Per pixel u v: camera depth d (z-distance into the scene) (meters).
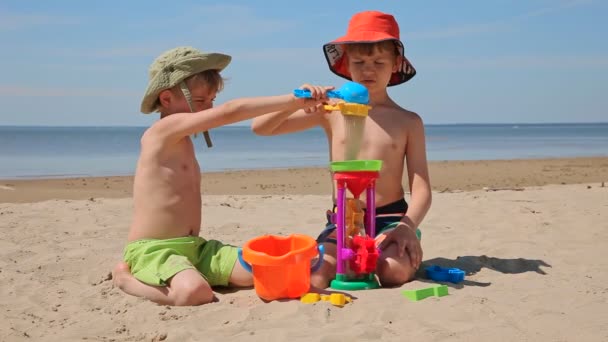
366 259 3.14
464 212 6.16
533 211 6.12
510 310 2.78
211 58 3.48
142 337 2.54
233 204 7.17
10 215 6.13
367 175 3.15
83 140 43.81
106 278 3.60
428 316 2.71
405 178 11.34
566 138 48.41
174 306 3.01
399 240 3.32
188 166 3.48
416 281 3.33
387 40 3.50
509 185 10.82
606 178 12.19
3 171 14.74
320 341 2.40
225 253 3.38
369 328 2.53
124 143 36.97
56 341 2.53
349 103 3.03
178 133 3.30
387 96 3.78
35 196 9.06
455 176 12.68
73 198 8.81
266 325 2.63
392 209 3.61
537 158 20.14
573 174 13.19
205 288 3.02
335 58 3.88
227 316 2.80
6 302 3.13
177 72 3.42
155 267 3.15
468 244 4.55
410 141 3.66
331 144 3.68
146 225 3.36
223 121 3.17
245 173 13.63
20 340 2.56
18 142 39.06
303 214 6.30
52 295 3.27
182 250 3.33
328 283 3.31
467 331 2.49
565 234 4.93
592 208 6.31
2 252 4.31
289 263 2.92
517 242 4.59
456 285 3.28
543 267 3.81
